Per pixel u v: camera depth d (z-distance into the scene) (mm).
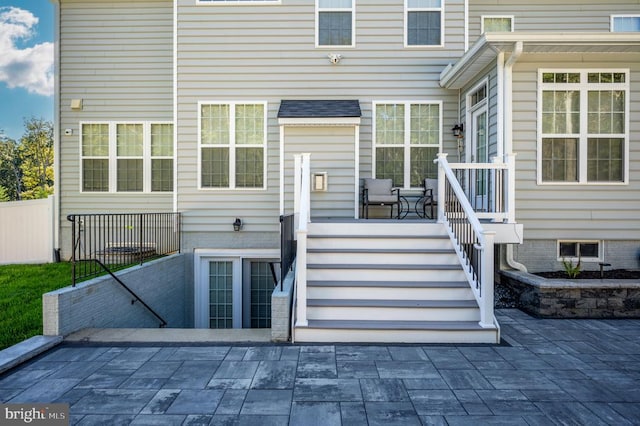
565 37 5691
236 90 8031
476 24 8898
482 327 4344
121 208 9281
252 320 8328
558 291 5340
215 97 8016
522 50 5941
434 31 8133
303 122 7480
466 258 5090
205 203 7984
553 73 6316
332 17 8109
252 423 2721
